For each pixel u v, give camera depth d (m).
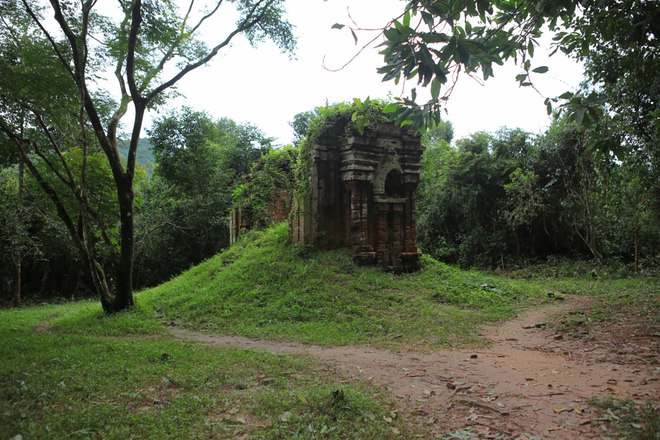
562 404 4.63
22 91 9.92
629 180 15.02
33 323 11.32
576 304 11.46
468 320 9.70
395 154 14.69
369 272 13.18
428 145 30.69
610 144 5.50
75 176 11.72
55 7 9.12
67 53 10.47
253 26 11.52
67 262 23.31
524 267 19.81
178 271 25.86
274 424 3.95
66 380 4.92
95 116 10.55
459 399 4.79
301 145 14.51
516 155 20.77
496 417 4.31
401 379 5.67
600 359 6.47
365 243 13.96
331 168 14.27
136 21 9.90
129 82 10.46
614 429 3.86
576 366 6.21
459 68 4.73
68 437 3.44
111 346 6.98
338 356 7.00
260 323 9.81
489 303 11.59
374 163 14.29
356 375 5.82
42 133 11.74
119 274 11.17
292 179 16.08
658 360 6.09
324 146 14.04
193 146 21.70
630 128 12.52
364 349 7.56
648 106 12.19
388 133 14.78
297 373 5.81
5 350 6.57
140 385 4.96
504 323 9.69
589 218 17.55
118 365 5.73
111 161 10.82
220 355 6.66
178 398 4.54
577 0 4.82
